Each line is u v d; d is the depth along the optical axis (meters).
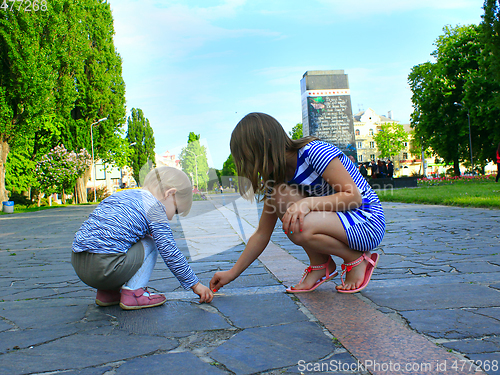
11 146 20.88
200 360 1.43
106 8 32.97
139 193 2.14
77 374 1.34
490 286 2.28
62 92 24.98
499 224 5.26
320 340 1.58
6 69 19.28
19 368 1.39
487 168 65.75
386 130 72.94
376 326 1.70
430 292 2.20
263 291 2.43
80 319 1.98
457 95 31.50
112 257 2.03
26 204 26.80
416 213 7.51
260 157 2.03
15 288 2.78
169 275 3.10
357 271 2.29
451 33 33.41
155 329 1.78
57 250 4.97
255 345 1.55
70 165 27.19
